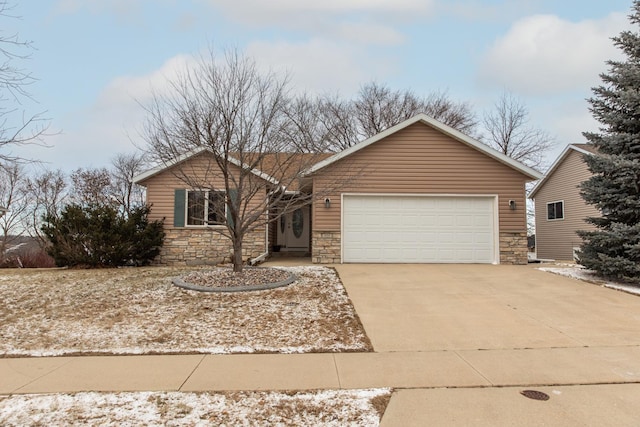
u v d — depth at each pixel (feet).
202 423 11.46
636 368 15.56
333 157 41.55
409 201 42.70
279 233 57.36
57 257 40.27
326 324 21.22
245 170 32.53
